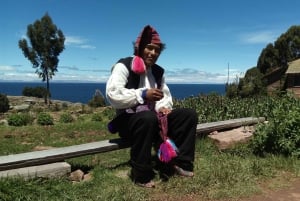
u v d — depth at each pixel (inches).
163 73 189.3
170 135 185.8
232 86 1234.0
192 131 182.4
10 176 168.7
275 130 224.8
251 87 1261.1
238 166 196.2
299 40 2027.6
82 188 169.8
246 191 168.9
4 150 312.8
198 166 198.2
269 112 288.4
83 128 450.3
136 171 172.9
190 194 165.8
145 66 180.2
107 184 174.6
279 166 203.3
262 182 183.0
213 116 400.5
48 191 163.6
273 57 2075.5
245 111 401.7
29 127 488.1
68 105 1229.1
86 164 210.4
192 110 181.6
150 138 170.9
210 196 163.5
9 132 434.6
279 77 1584.6
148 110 175.2
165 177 181.8
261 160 211.3
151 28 179.3
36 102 1625.2
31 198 156.4
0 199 152.0
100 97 1154.0
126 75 177.2
